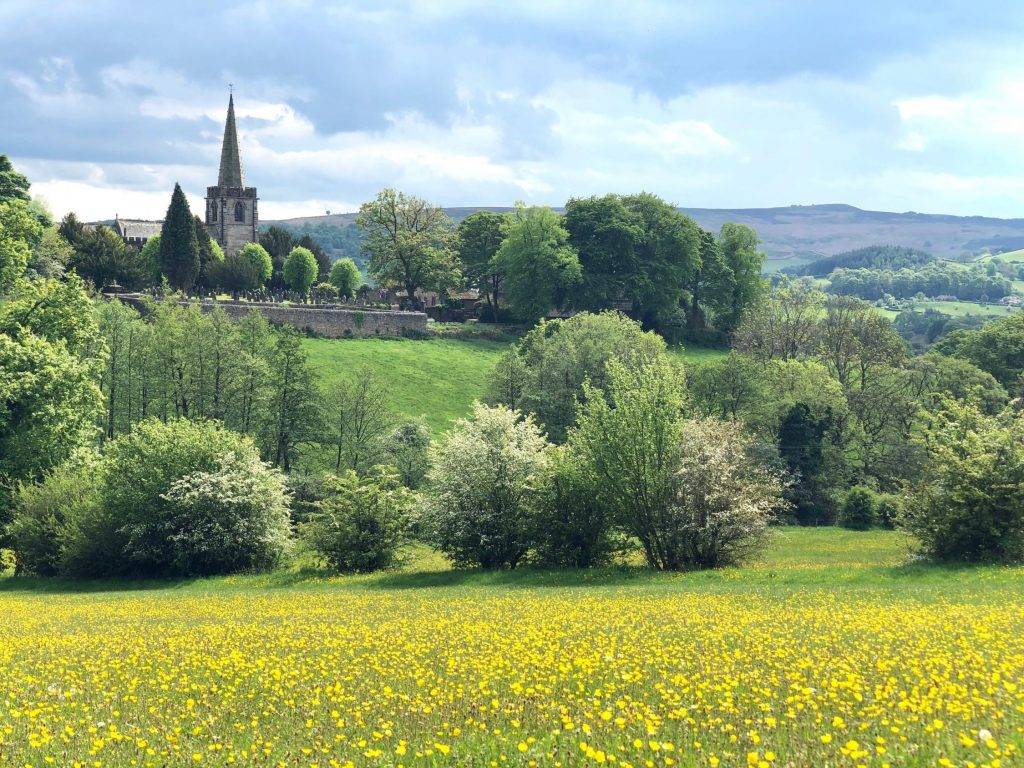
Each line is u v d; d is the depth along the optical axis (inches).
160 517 2203.5
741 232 6446.9
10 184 4515.3
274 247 7765.8
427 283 6353.3
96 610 1530.5
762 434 3762.3
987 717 537.3
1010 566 1669.5
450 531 2084.2
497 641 920.3
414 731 564.1
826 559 2127.2
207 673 789.9
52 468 2431.1
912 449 3720.5
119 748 538.9
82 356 3075.8
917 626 949.8
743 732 525.3
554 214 5910.4
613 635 956.6
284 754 514.9
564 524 2016.5
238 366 3811.5
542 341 4537.4
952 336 5492.1
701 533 1905.8
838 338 4611.2
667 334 6018.7
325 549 2138.3
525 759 488.1
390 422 3794.3
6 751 526.6
